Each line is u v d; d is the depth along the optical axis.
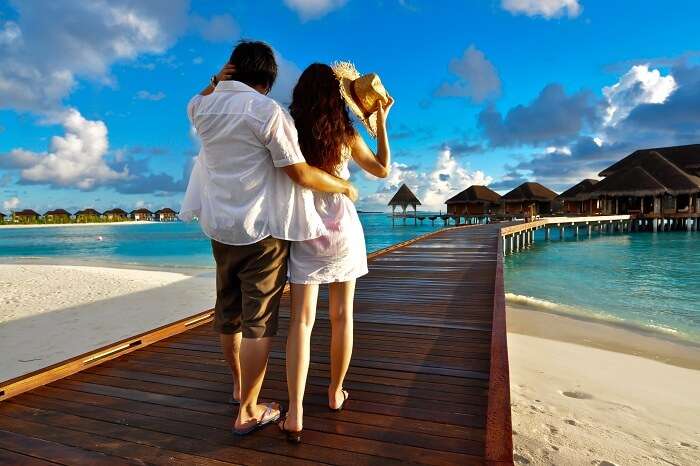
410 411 2.25
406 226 58.53
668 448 3.10
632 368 4.89
